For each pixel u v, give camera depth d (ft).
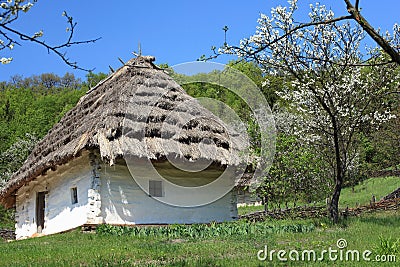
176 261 27.61
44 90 250.57
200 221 56.34
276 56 46.55
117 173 51.21
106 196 50.06
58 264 27.12
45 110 185.57
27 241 46.19
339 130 49.39
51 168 53.52
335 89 48.26
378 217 53.26
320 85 48.67
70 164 53.57
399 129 73.72
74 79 264.52
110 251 32.65
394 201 63.52
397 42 43.32
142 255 30.76
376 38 16.28
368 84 49.19
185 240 39.09
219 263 26.63
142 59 59.11
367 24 16.37
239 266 25.82
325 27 47.06
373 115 50.96
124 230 44.78
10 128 163.84
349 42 47.73
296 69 47.70
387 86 49.21
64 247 36.24
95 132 48.08
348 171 76.48
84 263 28.02
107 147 46.91
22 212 65.10
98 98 57.57
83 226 47.96
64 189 54.85
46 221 57.52
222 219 58.54
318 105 50.29
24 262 28.91
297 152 61.52
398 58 16.14
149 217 52.49
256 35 45.96
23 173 58.85
